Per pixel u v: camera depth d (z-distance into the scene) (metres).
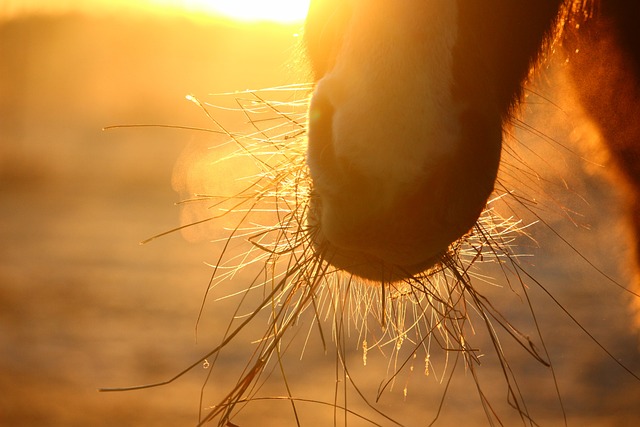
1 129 38.47
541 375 9.09
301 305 3.69
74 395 8.54
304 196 3.77
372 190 3.00
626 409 7.96
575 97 4.91
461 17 3.20
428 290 3.75
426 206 3.02
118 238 17.62
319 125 3.10
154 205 21.97
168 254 16.06
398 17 3.04
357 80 3.04
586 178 5.46
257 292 12.66
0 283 13.19
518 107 4.18
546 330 10.10
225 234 12.62
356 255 3.50
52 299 12.38
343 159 3.01
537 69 4.33
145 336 10.70
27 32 51.34
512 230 4.04
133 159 30.52
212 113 20.03
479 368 9.32
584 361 9.08
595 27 4.58
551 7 3.94
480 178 3.14
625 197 5.15
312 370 9.50
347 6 3.37
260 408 8.45
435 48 3.06
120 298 12.52
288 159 3.82
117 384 8.96
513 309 10.77
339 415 8.26
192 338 10.71
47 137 37.53
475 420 7.99
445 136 3.03
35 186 24.00
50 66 63.03
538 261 12.11
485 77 3.25
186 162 25.41
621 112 4.80
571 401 8.32
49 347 10.18
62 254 15.85
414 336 9.84
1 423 7.70
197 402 8.54
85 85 59.25
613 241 5.59
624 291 5.54
